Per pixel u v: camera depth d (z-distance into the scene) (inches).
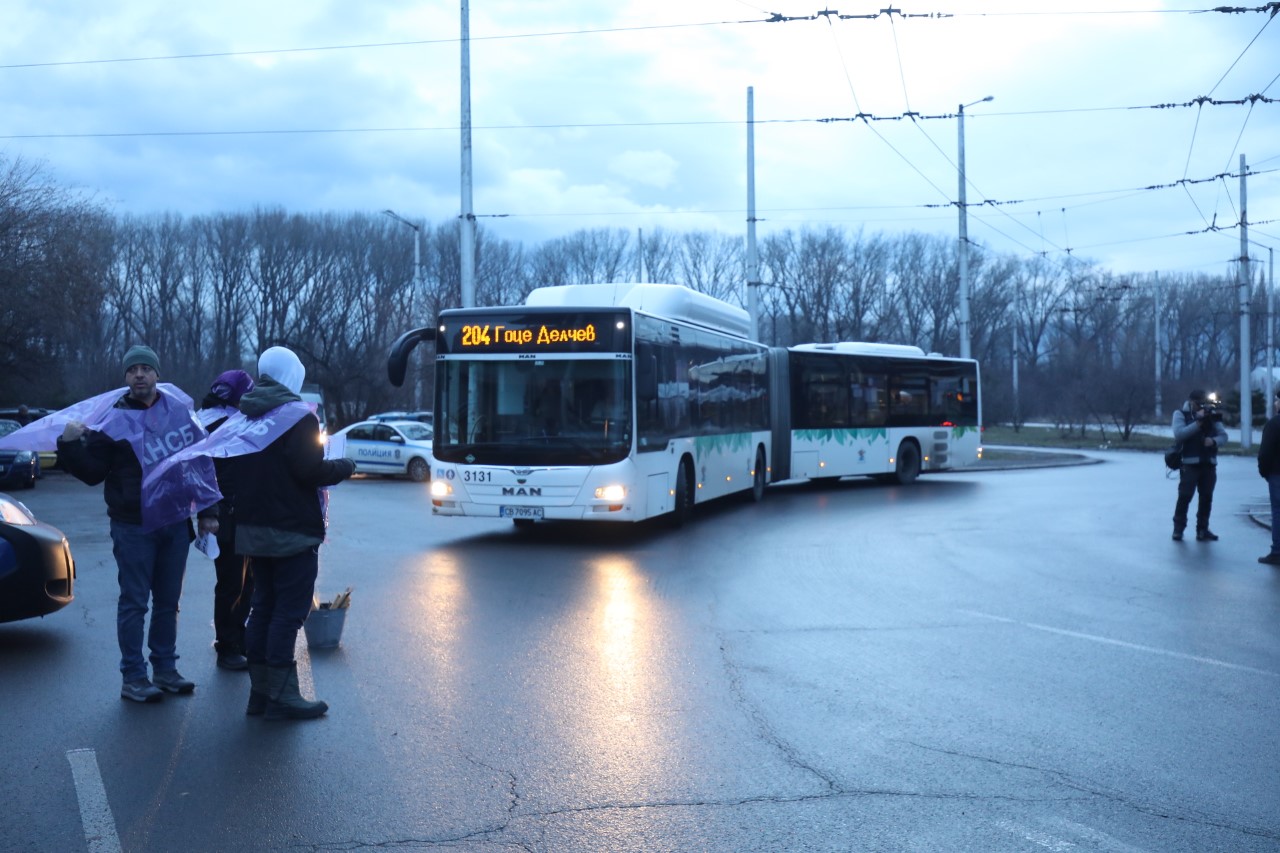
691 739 245.8
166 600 279.4
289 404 254.1
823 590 445.4
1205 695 286.2
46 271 1385.3
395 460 1120.8
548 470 577.3
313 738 244.7
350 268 2487.7
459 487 586.2
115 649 331.3
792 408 936.9
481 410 588.1
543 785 216.7
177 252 2568.9
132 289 2541.8
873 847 188.2
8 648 332.5
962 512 775.7
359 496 921.5
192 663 314.0
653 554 552.4
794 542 602.9
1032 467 1397.6
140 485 269.7
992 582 467.5
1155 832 195.6
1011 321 3216.0
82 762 228.1
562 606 405.1
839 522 708.0
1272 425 519.8
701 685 291.9
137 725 253.3
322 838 190.7
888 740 246.4
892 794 213.0
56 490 1037.2
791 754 236.2
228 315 2551.7
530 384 585.3
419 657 321.7
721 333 769.6
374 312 2295.8
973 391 1146.7
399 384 587.2
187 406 275.3
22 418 1213.7
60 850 185.3
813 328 2795.3
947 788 216.4
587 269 2655.0
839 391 995.9
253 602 260.5
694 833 193.6
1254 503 856.9
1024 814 203.3
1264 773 226.1
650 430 608.4
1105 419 2370.8
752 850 186.7
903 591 443.8
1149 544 598.5
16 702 271.7
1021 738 248.5
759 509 801.6
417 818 199.8
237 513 254.7
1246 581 471.8
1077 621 383.6
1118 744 244.5
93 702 272.1
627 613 392.2
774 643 345.1
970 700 280.2
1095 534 644.1
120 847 186.5
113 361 2292.1
